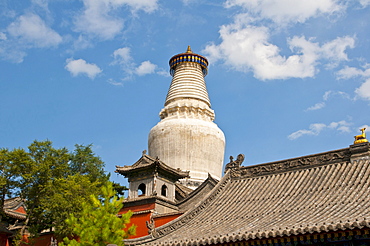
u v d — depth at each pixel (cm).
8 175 3788
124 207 4247
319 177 2664
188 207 4272
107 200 2281
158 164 4259
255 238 2058
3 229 3919
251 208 2644
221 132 6062
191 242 2258
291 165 2883
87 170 5088
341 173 2597
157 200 4091
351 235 1930
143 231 3981
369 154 2589
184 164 5616
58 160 4041
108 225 2173
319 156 2784
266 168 2994
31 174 3769
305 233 1939
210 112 6250
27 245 4356
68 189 3856
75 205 3725
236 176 3112
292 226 2053
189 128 5744
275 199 2639
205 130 5800
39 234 4391
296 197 2561
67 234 3869
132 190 4394
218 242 2164
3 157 3728
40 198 3856
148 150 6044
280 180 2839
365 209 2120
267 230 2080
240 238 2098
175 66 6662
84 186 3978
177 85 6359
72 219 2308
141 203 4150
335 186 2502
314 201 2430
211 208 2861
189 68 6494
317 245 2066
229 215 2650
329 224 1909
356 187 2411
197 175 5569
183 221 2766
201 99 6247
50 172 3875
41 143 4016
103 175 5247
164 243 2409
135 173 4438
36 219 4259
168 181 4475
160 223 3856
